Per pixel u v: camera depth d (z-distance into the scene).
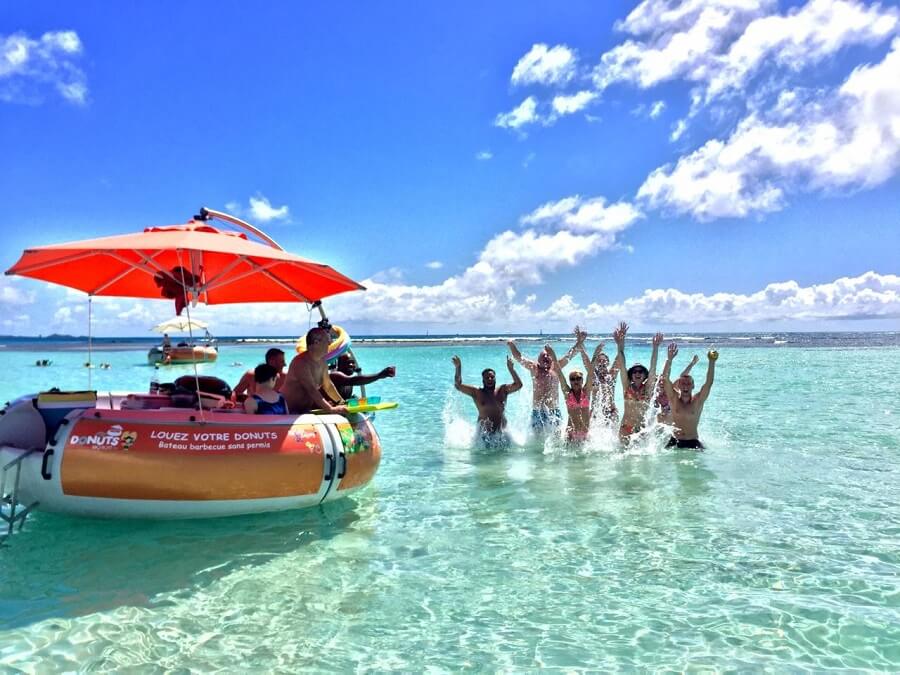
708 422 10.45
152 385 6.22
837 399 13.70
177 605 3.81
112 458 4.83
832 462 7.43
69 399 5.27
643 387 8.34
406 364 29.16
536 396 9.12
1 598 3.88
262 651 3.30
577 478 6.76
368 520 5.36
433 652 3.30
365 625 3.58
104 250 5.01
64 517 5.17
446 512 5.59
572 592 3.98
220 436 5.06
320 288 6.73
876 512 5.50
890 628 3.48
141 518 5.05
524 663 3.19
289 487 5.25
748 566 4.34
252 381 6.77
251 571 4.29
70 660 3.20
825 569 4.28
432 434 9.70
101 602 3.84
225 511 5.13
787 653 3.25
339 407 5.86
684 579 4.15
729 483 6.48
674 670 3.11
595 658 3.23
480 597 3.92
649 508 5.65
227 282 6.66
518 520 5.36
